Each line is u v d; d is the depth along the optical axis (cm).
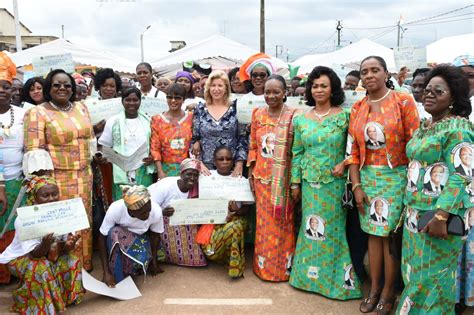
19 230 326
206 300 378
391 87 388
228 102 456
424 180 290
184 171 428
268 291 396
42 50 1202
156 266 432
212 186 429
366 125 338
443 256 288
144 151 461
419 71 454
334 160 371
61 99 390
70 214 349
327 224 378
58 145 389
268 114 413
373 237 354
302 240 396
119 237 395
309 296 387
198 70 1020
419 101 442
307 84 386
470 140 267
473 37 1048
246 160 454
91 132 416
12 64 393
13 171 391
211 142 450
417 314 304
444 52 1040
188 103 610
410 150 300
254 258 433
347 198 377
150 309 362
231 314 354
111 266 395
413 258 302
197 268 449
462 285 355
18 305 349
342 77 642
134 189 385
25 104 493
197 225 445
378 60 333
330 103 379
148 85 638
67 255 362
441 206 269
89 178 418
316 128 371
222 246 426
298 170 391
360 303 374
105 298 382
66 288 360
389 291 350
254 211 484
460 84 274
